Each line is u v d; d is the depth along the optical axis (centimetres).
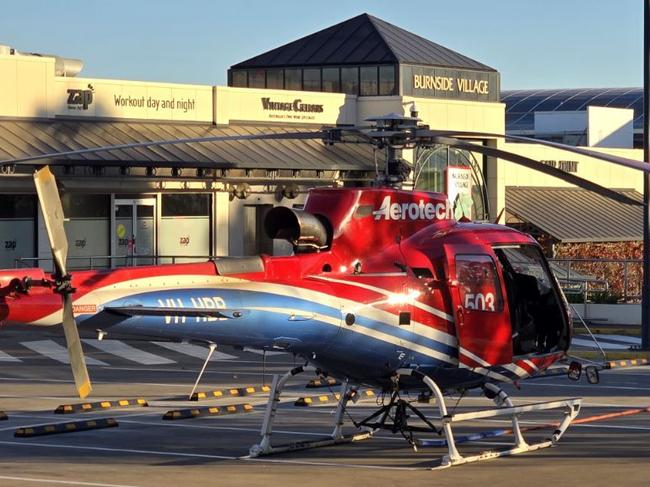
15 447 1717
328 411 2062
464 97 5075
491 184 5084
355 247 1572
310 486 1432
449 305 1609
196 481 1463
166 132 4116
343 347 1548
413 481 1458
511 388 2339
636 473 1498
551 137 7788
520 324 1702
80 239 3922
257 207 4412
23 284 1304
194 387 2244
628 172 6106
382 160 4366
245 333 1463
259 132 4378
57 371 2673
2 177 3603
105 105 3994
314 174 4381
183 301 1414
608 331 3541
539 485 1428
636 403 2147
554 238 5156
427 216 1647
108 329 1375
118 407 2127
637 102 8788
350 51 4962
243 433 1839
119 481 1463
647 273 3047
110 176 3828
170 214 4172
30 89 3803
